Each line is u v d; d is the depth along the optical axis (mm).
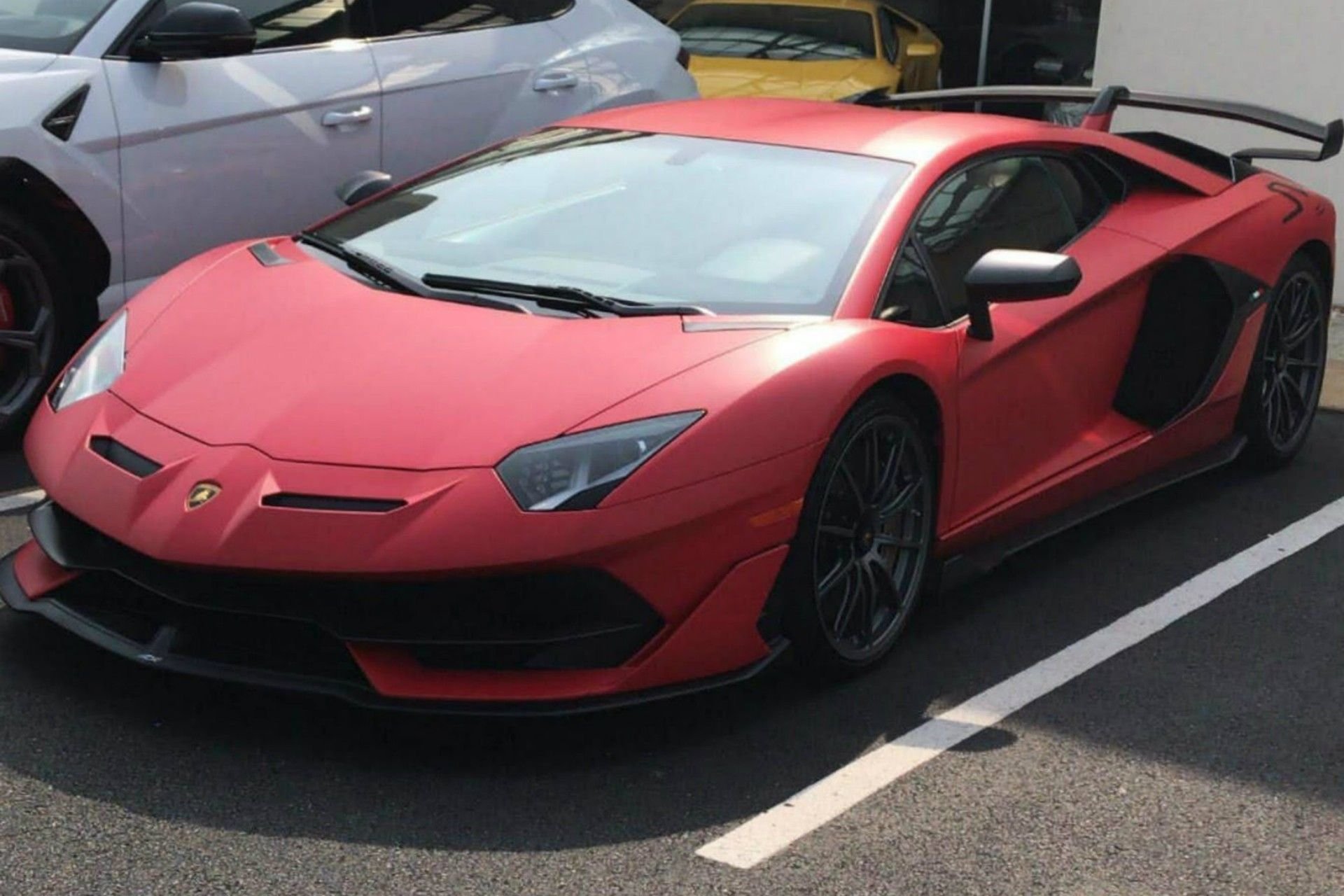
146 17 5504
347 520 3162
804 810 3143
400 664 3252
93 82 5309
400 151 6133
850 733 3490
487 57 6402
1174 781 3334
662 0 11719
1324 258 5594
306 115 5824
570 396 3385
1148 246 4785
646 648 3338
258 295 3928
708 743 3414
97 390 3725
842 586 3723
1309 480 5512
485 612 3219
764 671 3697
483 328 3639
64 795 3057
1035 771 3352
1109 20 8570
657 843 2994
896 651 3961
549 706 3230
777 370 3498
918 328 3932
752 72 9789
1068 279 3895
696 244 4016
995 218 4398
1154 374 4875
